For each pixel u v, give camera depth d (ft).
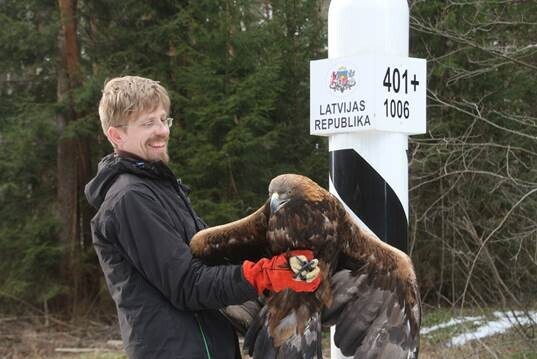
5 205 50.93
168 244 8.51
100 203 9.07
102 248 8.89
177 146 46.01
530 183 25.98
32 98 49.14
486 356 25.70
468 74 29.96
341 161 12.73
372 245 9.89
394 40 12.44
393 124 12.39
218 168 45.80
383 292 9.80
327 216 9.82
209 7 47.85
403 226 12.65
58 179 51.57
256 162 46.98
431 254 36.91
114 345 41.37
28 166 50.96
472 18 32.96
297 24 52.16
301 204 9.80
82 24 51.93
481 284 29.22
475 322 28.37
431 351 27.45
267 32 49.19
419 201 34.42
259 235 10.19
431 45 36.96
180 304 8.57
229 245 9.97
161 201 8.95
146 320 8.63
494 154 31.09
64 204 51.19
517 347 25.94
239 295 8.43
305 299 9.69
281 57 49.44
